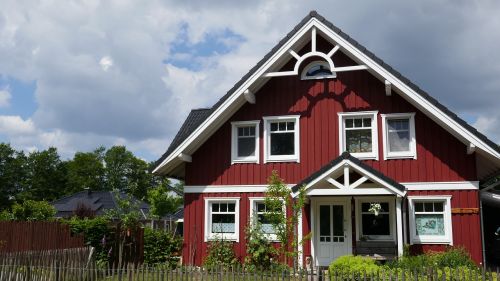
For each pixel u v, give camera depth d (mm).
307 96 18688
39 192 77438
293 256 15875
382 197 17188
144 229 20141
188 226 19078
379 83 18047
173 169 19906
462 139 16609
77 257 15023
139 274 12492
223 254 18094
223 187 18953
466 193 16750
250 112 19109
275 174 17469
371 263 13680
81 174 81250
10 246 16984
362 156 17750
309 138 18406
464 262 14617
